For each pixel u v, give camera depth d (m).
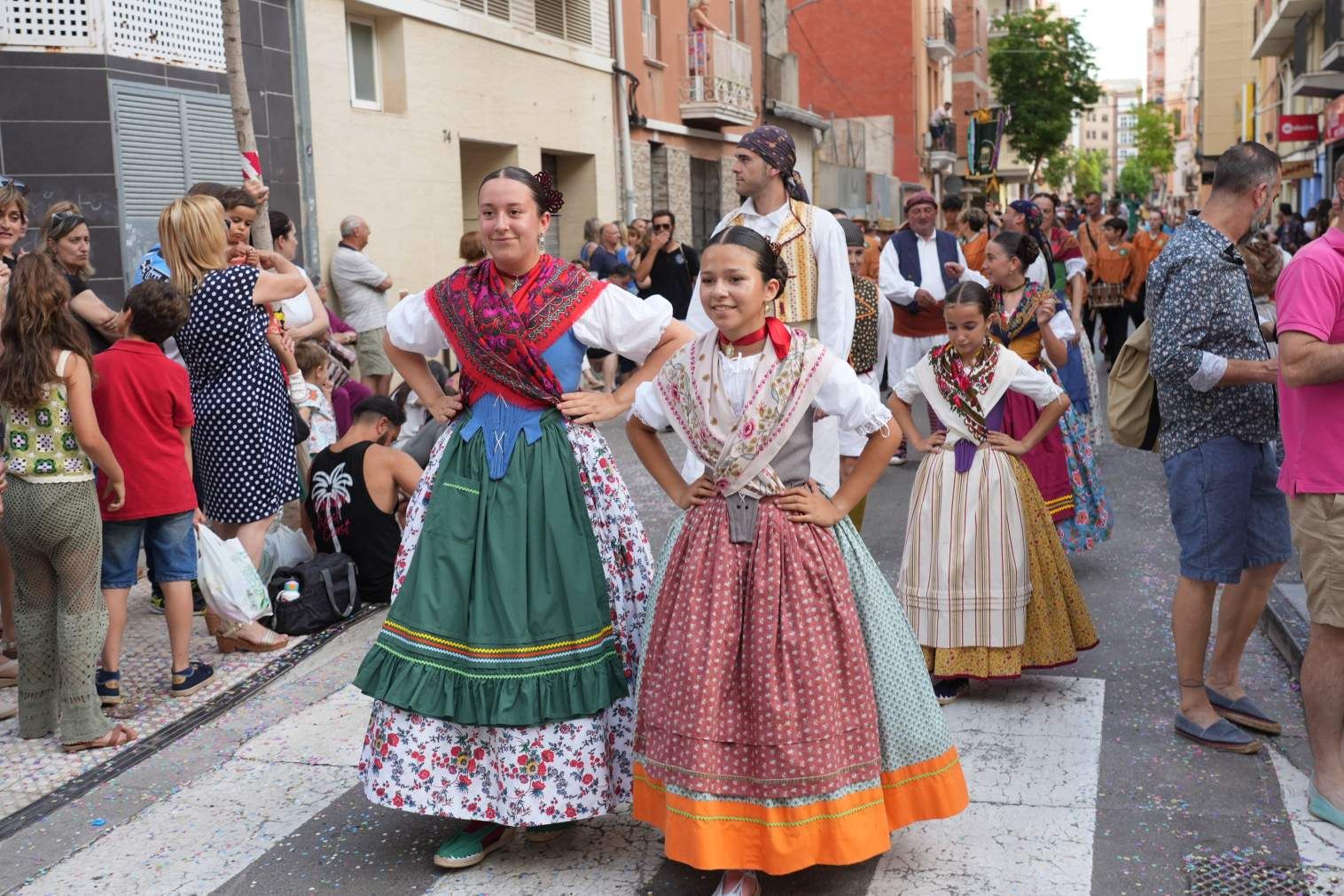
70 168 9.66
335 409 8.51
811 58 41.56
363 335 11.62
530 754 3.64
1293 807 4.01
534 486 3.72
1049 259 7.72
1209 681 4.73
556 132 17.50
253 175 7.47
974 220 12.18
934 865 3.70
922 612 5.03
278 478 6.04
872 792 3.43
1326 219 18.56
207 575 5.63
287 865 3.87
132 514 5.13
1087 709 4.93
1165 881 3.57
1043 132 50.72
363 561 6.40
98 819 4.22
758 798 3.35
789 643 3.38
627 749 3.77
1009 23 51.25
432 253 14.39
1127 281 15.53
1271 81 39.22
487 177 3.79
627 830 4.05
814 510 3.48
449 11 14.55
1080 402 7.85
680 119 22.45
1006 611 4.94
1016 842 3.83
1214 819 3.94
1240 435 4.37
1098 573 6.93
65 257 5.87
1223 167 4.36
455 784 3.71
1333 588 3.83
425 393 4.01
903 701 3.55
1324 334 3.78
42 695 4.95
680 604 3.48
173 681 5.35
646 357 3.88
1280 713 4.77
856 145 36.12
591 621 3.70
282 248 8.08
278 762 4.66
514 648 3.63
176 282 5.79
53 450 4.66
